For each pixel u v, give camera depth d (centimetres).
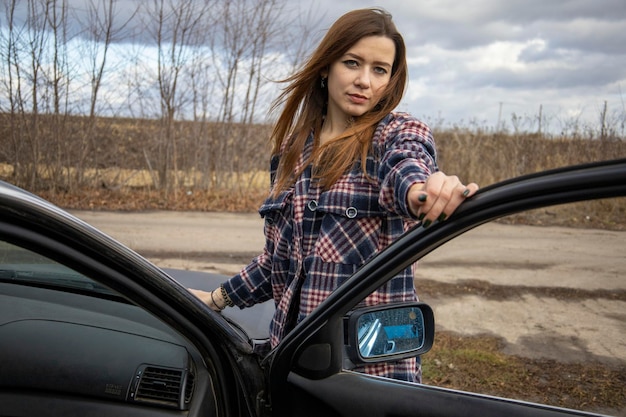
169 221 959
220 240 818
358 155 167
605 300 263
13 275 186
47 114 1174
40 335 164
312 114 186
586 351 192
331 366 142
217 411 148
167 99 1193
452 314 427
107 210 1049
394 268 134
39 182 1184
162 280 135
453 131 1239
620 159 109
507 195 116
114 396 148
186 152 1247
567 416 129
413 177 134
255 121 1252
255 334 204
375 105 175
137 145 1245
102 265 126
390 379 142
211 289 243
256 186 1283
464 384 217
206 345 145
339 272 163
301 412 145
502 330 306
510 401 133
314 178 171
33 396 149
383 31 172
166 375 151
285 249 178
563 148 1152
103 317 174
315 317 143
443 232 125
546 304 325
